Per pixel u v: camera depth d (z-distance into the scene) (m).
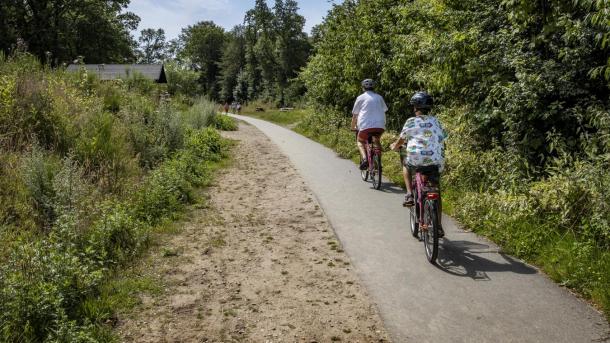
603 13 5.39
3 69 9.56
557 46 7.15
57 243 4.88
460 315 3.94
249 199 8.02
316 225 6.51
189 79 49.59
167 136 10.93
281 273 4.97
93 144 8.13
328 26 17.64
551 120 6.88
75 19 48.25
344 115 17.23
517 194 6.27
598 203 5.06
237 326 3.93
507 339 3.57
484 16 8.62
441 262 5.06
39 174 6.41
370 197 7.84
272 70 80.12
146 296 4.48
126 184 7.61
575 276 4.41
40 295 3.88
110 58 53.22
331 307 4.20
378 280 4.68
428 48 8.99
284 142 16.00
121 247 5.55
